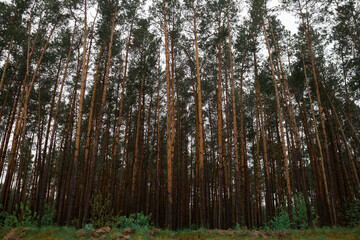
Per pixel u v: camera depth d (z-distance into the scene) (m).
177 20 16.88
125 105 21.45
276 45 18.38
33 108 21.83
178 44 19.00
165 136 29.17
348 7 16.55
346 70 20.11
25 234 9.84
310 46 18.23
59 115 23.88
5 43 18.30
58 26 18.14
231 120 25.56
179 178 24.03
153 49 20.56
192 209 28.56
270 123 25.19
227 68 21.23
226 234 10.70
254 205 32.72
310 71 19.81
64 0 15.77
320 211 19.50
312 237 10.15
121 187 20.50
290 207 14.04
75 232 10.22
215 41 17.30
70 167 24.19
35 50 18.73
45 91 21.23
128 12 16.98
